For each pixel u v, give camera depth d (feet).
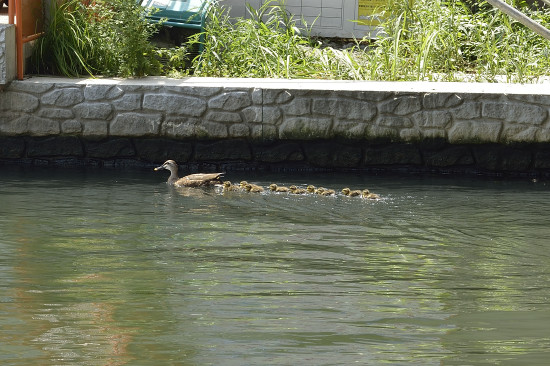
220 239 34.40
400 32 57.06
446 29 59.98
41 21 54.34
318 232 35.76
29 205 40.01
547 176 49.44
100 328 23.76
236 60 57.36
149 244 33.42
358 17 68.28
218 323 24.26
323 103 49.62
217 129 50.11
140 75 53.47
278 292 27.32
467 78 56.34
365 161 50.14
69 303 25.93
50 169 49.44
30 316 24.67
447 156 49.80
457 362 21.57
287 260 31.30
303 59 57.57
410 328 24.06
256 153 50.37
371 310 25.57
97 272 29.40
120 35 53.62
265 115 49.83
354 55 60.95
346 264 30.91
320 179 47.75
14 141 50.78
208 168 50.55
